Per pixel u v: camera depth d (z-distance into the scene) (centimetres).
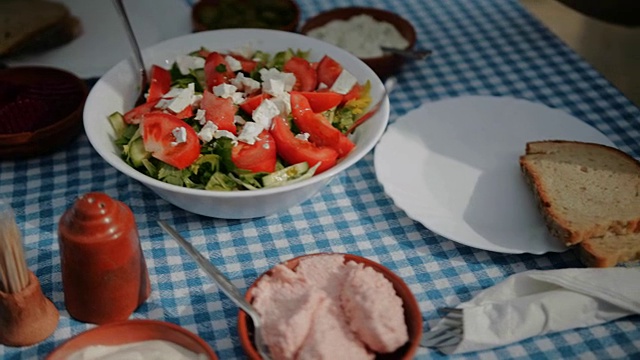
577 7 110
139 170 70
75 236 59
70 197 76
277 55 81
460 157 79
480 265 70
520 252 69
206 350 57
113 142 73
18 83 83
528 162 76
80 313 63
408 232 73
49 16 92
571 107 88
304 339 57
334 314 58
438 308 66
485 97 86
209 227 73
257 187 69
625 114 87
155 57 81
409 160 78
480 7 107
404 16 106
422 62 96
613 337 63
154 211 75
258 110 72
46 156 81
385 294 59
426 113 84
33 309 61
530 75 94
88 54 91
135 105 78
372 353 58
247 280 68
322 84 78
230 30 84
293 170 69
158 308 66
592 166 76
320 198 77
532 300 63
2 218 58
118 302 63
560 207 71
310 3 108
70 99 82
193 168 69
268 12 95
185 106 73
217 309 66
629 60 133
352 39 94
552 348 63
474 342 61
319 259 63
